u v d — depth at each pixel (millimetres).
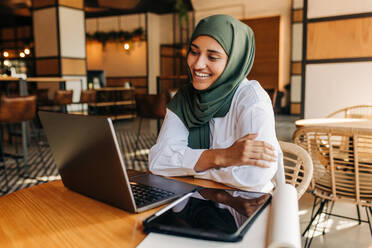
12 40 12820
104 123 665
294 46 9328
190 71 1183
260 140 988
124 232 653
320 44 3424
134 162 4324
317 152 1810
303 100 3551
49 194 888
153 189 878
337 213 2459
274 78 10023
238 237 575
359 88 3277
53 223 703
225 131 1149
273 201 710
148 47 11312
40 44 7621
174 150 1101
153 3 10930
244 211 688
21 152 5078
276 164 978
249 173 948
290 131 5914
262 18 9906
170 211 697
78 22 7703
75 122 737
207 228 605
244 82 1155
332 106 3412
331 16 3340
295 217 612
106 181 756
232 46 1054
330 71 3396
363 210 2502
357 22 3230
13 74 5176
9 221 718
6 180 3283
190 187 897
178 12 10375
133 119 9438
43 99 6523
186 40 11172
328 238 2072
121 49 11797
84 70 7941
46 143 5789
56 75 7406
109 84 12219
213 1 10430
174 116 1221
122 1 10242
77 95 7762
